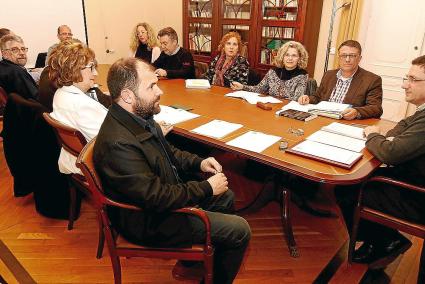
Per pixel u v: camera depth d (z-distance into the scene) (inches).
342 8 155.8
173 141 96.5
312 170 51.1
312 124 74.7
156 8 218.8
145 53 163.0
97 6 188.4
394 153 53.6
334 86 97.6
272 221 87.0
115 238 52.1
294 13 148.2
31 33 165.9
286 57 106.3
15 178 85.7
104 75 137.9
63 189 81.5
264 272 68.3
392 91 157.4
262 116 79.9
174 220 48.6
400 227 57.9
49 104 79.7
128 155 45.3
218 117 78.4
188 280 65.4
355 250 72.4
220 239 51.4
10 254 72.2
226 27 170.7
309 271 68.8
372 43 158.2
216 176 53.8
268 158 55.4
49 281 64.6
